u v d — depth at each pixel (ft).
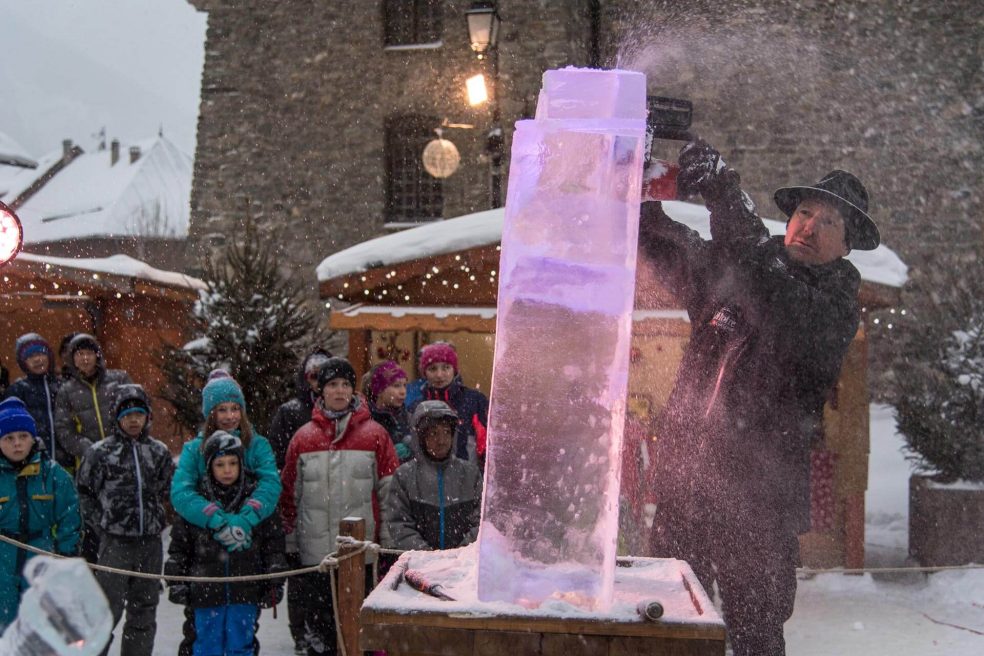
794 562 11.55
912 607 22.85
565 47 55.77
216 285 28.37
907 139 56.44
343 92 63.36
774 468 11.46
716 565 11.47
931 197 56.24
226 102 64.85
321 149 63.62
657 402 25.82
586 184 7.10
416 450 15.94
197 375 27.99
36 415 22.16
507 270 7.11
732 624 11.50
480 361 38.88
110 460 16.81
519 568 6.82
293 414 19.49
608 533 6.83
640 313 26.86
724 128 57.31
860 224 11.63
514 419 6.95
